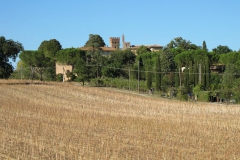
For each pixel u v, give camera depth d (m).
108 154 23.44
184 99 76.88
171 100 70.25
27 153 23.67
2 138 27.69
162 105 60.56
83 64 97.94
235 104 69.25
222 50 150.50
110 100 64.44
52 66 118.00
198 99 78.94
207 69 86.56
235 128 36.50
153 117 44.91
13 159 22.42
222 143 28.67
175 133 32.31
